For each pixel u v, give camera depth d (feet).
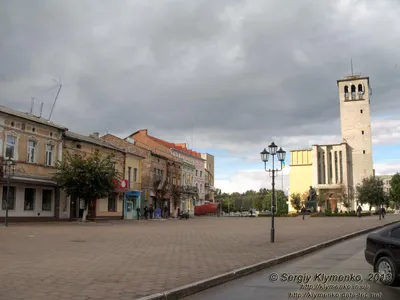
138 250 47.62
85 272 31.96
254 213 274.98
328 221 142.31
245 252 46.65
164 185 181.88
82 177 109.91
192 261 38.96
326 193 302.66
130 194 158.51
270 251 48.01
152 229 89.81
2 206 100.68
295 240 63.16
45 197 115.44
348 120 306.14
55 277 29.66
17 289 25.52
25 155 108.68
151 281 28.81
